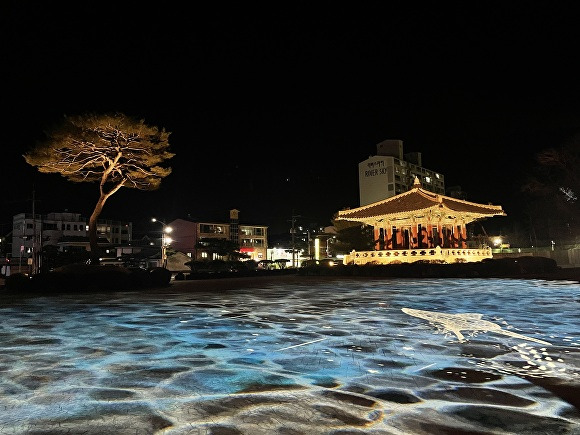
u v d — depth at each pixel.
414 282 24.98
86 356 6.28
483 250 37.25
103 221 72.50
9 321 10.05
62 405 4.15
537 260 34.47
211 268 49.06
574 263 44.56
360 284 23.88
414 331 8.34
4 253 65.38
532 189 49.12
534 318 9.99
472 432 3.51
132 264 53.38
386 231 38.41
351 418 3.80
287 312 11.50
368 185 86.19
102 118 22.30
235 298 15.98
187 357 6.19
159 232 71.56
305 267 39.47
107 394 4.49
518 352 6.43
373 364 5.75
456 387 4.72
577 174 44.91
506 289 18.98
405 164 87.19
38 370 5.48
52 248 48.12
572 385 4.79
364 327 8.87
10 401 4.27
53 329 8.80
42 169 23.58
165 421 3.73
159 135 24.58
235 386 4.76
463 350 6.60
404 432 3.50
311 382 4.91
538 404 4.18
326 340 7.46
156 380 5.00
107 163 26.12
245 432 3.50
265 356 6.24
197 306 13.20
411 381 4.95
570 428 3.59
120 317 10.66
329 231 72.56
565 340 7.36
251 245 74.19
